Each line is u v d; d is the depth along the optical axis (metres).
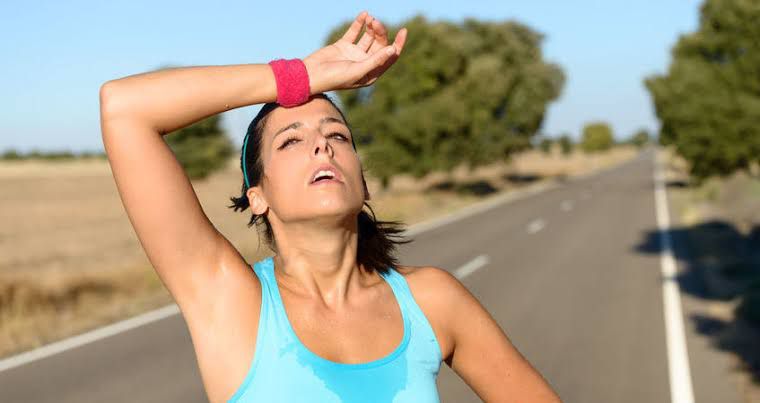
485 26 50.38
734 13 26.64
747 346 8.14
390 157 37.38
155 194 1.33
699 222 21.88
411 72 36.97
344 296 1.50
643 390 6.79
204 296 1.39
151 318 10.43
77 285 13.20
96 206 39.72
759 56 26.33
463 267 14.55
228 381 1.35
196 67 1.37
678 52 29.70
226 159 56.66
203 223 1.40
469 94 39.69
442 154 38.19
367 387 1.38
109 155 1.31
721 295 11.11
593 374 7.32
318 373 1.35
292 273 1.51
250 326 1.38
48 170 93.38
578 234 19.97
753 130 26.73
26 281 13.10
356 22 1.57
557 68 53.62
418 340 1.51
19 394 7.01
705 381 7.00
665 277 12.87
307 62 1.46
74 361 8.20
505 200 36.78
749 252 15.30
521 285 12.38
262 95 1.41
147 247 1.38
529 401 1.62
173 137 54.44
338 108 1.58
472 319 1.62
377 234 1.67
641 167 83.75
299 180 1.45
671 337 8.71
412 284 1.62
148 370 7.78
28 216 34.12
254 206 1.56
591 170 80.19
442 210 30.67
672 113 29.08
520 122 48.88
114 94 1.29
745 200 23.61
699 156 29.73
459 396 6.56
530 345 8.52
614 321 9.61
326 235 1.47
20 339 9.24
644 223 22.44
